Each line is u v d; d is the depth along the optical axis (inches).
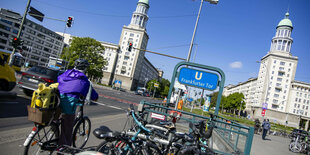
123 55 3459.6
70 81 115.1
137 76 3772.1
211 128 132.3
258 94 3275.1
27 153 100.3
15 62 654.5
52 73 394.0
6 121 202.7
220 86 250.2
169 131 125.8
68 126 115.9
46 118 102.1
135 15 3602.4
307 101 3157.0
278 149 418.6
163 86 4795.8
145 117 190.9
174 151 117.6
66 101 112.3
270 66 3112.7
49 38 3944.4
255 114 3169.3
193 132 129.6
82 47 1923.0
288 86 3046.3
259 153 315.6
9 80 328.5
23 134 171.5
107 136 96.6
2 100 300.2
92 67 1931.6
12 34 3139.8
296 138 454.3
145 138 113.3
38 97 99.7
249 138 160.1
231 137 205.8
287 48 3181.6
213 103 3230.8
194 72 263.4
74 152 99.8
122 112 445.4
